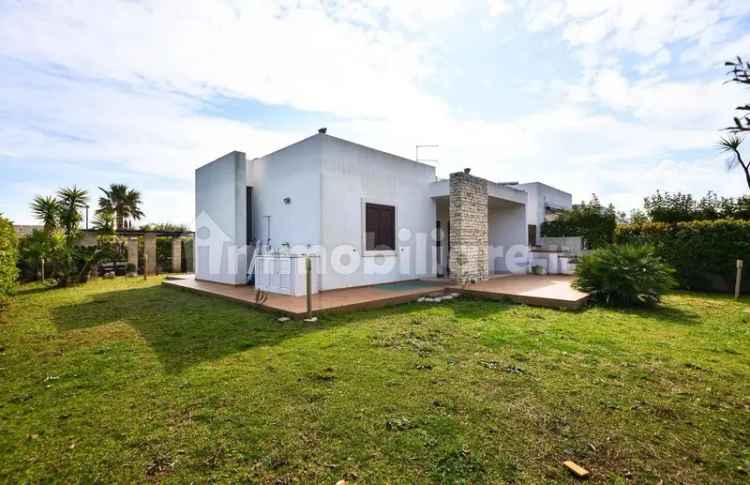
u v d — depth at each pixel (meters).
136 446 2.45
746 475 2.15
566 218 17.25
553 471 2.17
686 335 5.37
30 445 2.48
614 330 5.65
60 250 12.15
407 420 2.77
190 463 2.25
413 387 3.41
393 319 6.35
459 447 2.41
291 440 2.50
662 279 7.64
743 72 4.39
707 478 2.13
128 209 31.16
